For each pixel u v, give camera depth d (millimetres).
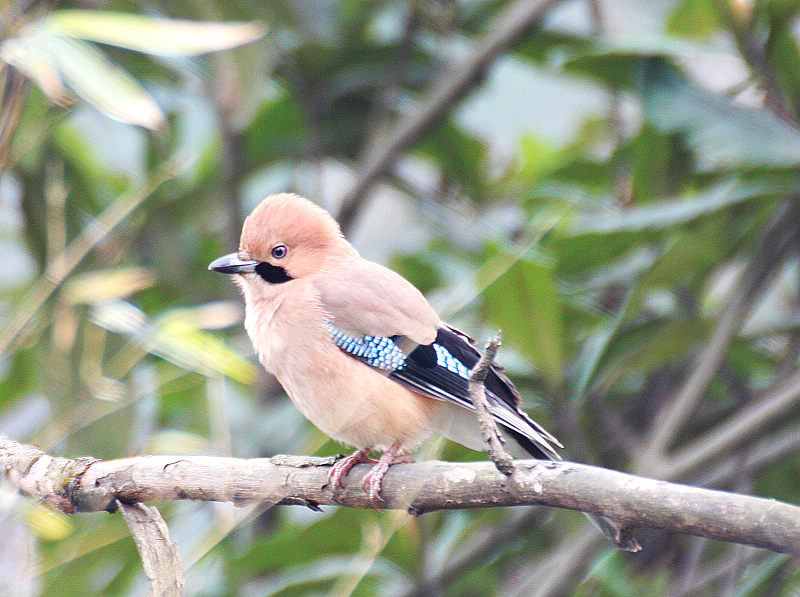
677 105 9953
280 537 9148
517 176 12359
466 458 9414
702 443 9102
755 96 10711
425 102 11203
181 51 7469
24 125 9664
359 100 12289
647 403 10984
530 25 11008
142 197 10391
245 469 6527
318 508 6723
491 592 10578
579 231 9586
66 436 8938
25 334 9500
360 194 11375
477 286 8773
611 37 11234
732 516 4875
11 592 6410
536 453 7957
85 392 8992
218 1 10289
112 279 9375
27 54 7258
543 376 9250
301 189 12844
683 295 9984
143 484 6328
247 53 9711
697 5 11531
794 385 8977
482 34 12453
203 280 11148
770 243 9617
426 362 7773
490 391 7777
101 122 11484
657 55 10203
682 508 4992
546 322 8930
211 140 11352
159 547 6242
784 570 9188
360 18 11664
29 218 10758
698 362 9945
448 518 10438
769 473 10641
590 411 9992
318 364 7918
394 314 7953
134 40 7406
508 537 9781
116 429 8992
